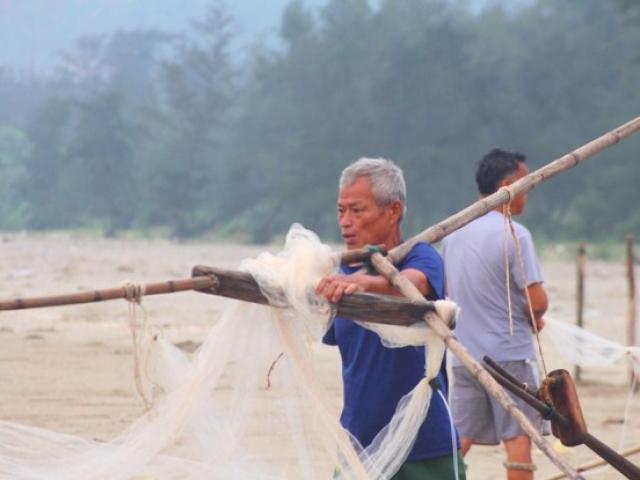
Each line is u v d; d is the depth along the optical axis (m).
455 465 18.62
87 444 18.73
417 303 17.48
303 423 18.30
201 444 18.28
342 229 19.03
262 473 18.52
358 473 18.00
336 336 19.03
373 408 18.62
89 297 16.39
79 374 44.31
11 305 15.98
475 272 25.06
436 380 18.08
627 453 26.42
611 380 47.47
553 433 19.88
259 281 17.39
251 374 18.09
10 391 40.28
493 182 25.58
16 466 18.06
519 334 25.08
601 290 111.38
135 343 17.41
